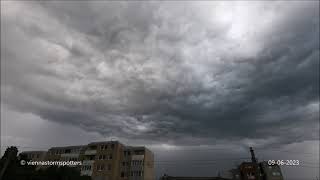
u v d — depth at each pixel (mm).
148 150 81250
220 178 73438
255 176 74438
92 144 80250
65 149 84562
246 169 76625
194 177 74188
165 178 74750
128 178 74000
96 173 73562
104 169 73625
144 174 73875
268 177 74250
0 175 44781
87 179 55938
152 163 83250
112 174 71938
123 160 77500
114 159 74375
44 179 47688
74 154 81938
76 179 52688
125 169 75750
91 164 75875
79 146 83438
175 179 74312
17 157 50938
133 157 77312
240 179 77562
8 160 47688
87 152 79062
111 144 77750
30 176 47688
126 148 80188
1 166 46750
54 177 48969
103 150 77438
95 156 77000
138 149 78812
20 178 46688
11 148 49938
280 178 74188
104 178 72000
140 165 75250
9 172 46500
